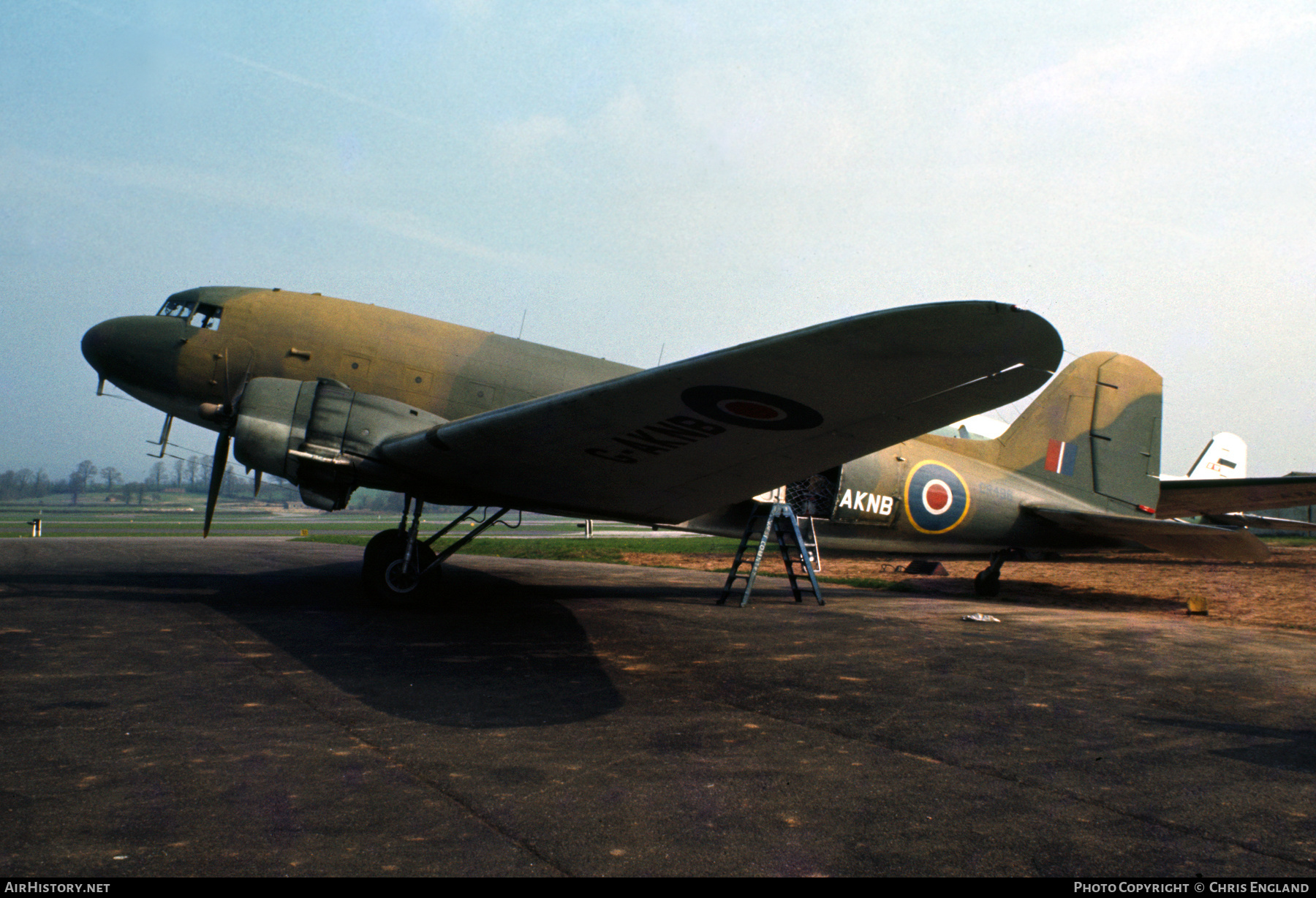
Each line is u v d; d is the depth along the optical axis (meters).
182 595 8.01
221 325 8.48
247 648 5.25
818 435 5.18
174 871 2.08
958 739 3.62
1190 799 2.89
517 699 4.13
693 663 5.30
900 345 3.84
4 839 2.24
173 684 4.20
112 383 8.91
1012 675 5.15
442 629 6.32
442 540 23.16
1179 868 2.29
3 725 3.38
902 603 9.49
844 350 3.95
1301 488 10.93
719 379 4.42
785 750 3.39
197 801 2.58
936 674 5.14
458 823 2.48
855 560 16.78
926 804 2.78
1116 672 5.33
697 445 5.57
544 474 6.58
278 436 7.00
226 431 8.20
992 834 2.52
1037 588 11.77
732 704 4.18
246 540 22.08
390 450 6.67
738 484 6.35
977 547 10.55
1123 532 9.58
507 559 15.62
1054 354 3.74
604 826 2.49
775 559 16.84
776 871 2.20
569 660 5.23
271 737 3.32
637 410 5.02
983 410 4.50
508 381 8.77
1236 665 5.67
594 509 7.59
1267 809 2.80
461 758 3.14
